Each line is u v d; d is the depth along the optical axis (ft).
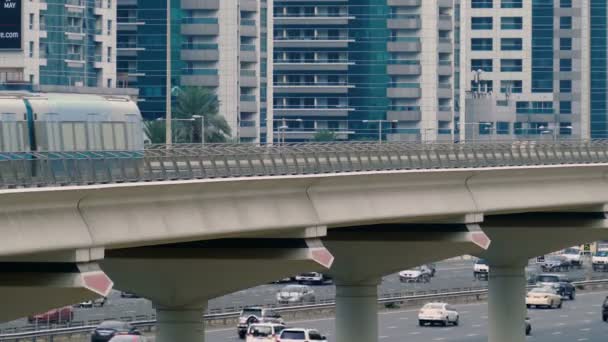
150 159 426.10
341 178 506.48
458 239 592.19
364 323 630.33
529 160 627.87
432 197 570.05
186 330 528.63
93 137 501.56
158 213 423.64
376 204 536.83
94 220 396.98
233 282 519.19
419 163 563.89
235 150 474.90
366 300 631.56
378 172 525.75
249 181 456.86
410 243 599.57
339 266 622.54
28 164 375.45
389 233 601.21
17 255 372.17
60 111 495.41
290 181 480.23
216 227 449.06
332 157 515.09
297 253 501.56
